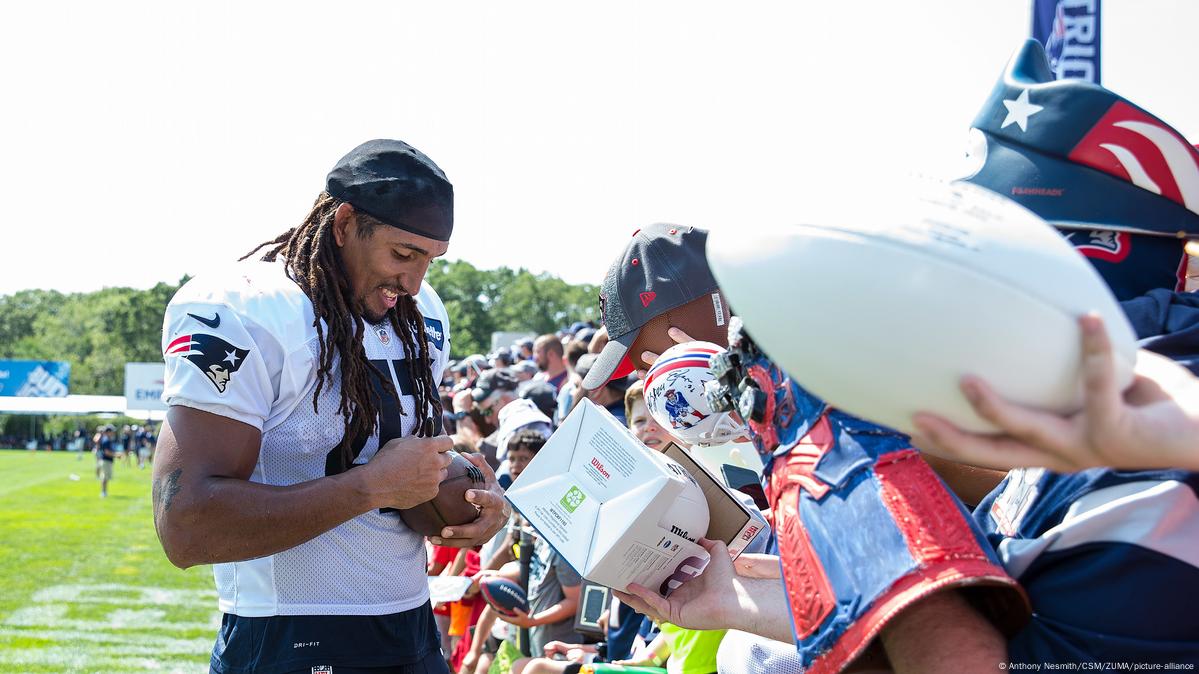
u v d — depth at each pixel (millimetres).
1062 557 1146
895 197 1009
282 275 2096
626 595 1669
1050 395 936
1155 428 924
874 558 1050
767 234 1036
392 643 2139
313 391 2061
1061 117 1267
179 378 1939
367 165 2094
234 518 1866
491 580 4023
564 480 1704
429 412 2322
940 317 927
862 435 1135
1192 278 1404
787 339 1017
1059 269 950
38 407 54031
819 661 1077
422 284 2469
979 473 1533
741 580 1592
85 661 6254
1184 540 1088
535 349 8555
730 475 2311
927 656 1033
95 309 105125
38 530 14742
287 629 2053
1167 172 1240
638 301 2402
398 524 2193
